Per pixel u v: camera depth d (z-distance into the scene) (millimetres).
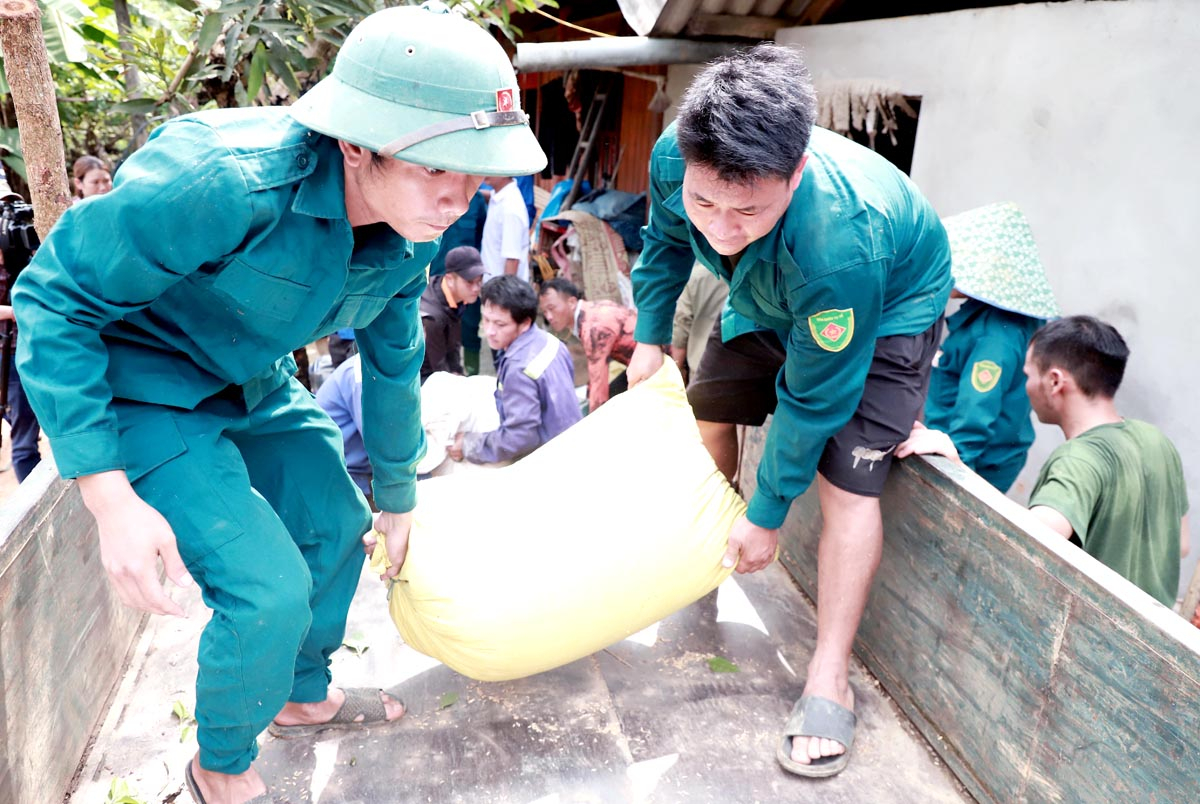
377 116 1271
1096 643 1532
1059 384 2467
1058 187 3283
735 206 1660
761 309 2160
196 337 1506
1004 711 1781
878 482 2092
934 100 3773
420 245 1617
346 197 1421
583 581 1972
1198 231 2852
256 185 1312
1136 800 1454
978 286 2785
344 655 2293
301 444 1844
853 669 2334
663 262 2404
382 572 2006
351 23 3857
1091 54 3113
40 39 2402
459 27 1321
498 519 2051
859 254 1787
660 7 4105
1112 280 3139
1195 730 1340
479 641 1917
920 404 2121
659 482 2133
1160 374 3016
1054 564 1623
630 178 7223
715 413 2717
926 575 2047
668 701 2152
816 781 1937
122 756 1919
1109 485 2223
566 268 6152
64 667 1802
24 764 1590
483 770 1913
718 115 1589
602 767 1938
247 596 1492
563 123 8578
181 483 1490
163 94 4555
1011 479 2975
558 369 3217
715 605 2553
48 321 1310
